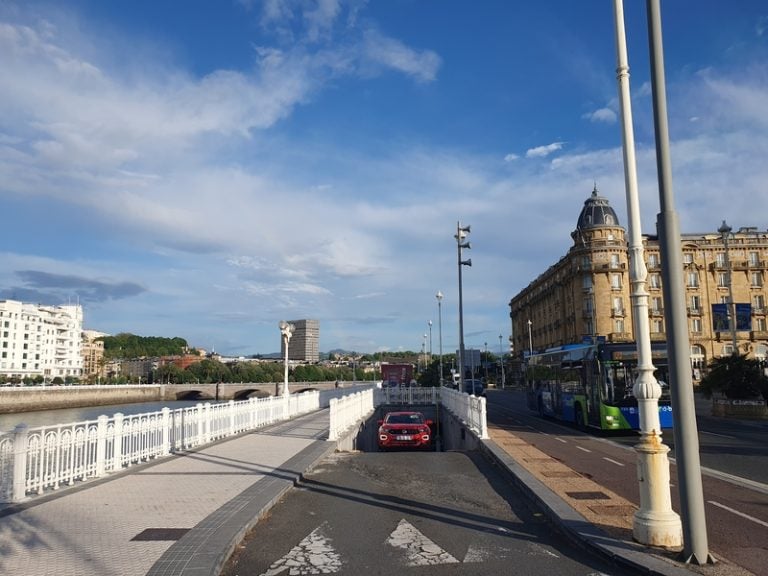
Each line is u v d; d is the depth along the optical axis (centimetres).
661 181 659
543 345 9500
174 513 802
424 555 662
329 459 1455
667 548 634
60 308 15925
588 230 7350
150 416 1349
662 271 653
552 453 1507
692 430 608
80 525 736
